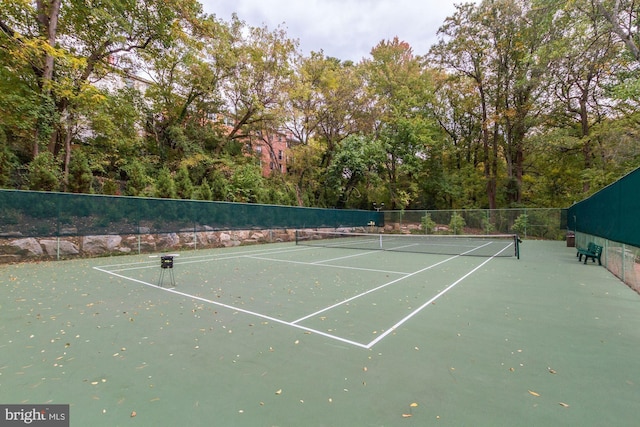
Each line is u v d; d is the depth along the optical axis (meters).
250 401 2.70
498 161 30.48
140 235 13.61
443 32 26.89
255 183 21.59
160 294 6.54
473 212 24.48
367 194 31.89
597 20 15.84
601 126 20.16
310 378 3.11
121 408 2.60
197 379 3.09
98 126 17.19
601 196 10.20
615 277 8.62
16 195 10.52
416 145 27.73
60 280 7.88
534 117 24.73
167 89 23.19
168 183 16.28
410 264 11.10
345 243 20.12
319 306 5.71
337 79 26.62
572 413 2.55
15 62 14.27
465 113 32.25
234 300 6.10
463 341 4.08
